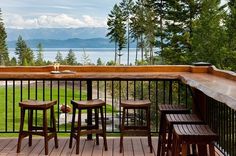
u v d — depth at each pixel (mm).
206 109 4676
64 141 5184
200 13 22297
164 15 24578
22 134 4625
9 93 23438
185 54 21531
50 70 5461
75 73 5082
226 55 19891
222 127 4152
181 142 3002
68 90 26094
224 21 20797
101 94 21078
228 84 3334
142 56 38156
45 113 4539
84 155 4492
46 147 4523
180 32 23359
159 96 14609
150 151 4617
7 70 5418
